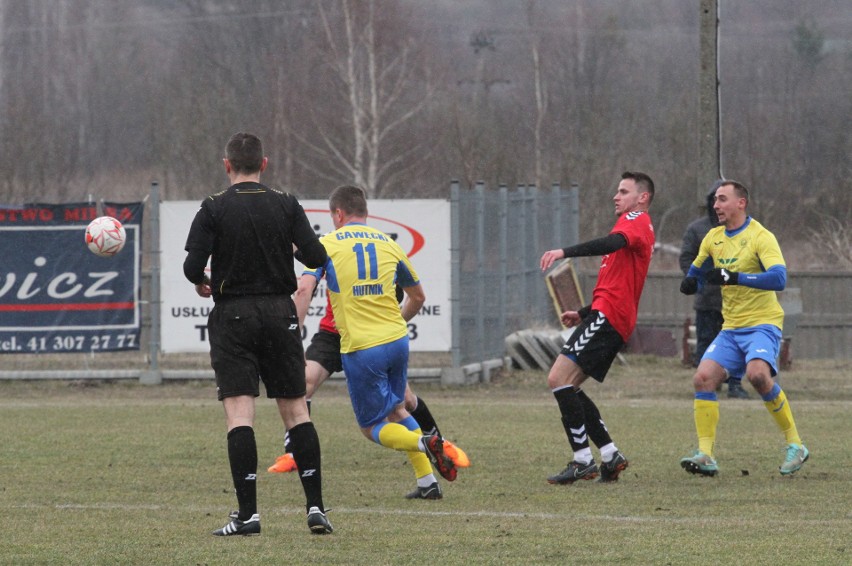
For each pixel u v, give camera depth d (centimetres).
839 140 13988
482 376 5800
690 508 2616
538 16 17200
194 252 2189
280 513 2569
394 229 5647
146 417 4466
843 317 8294
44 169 16012
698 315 5459
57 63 17788
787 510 2583
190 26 16850
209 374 5753
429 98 14525
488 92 15712
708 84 6234
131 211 5681
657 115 15075
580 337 2991
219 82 15988
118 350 5678
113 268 5666
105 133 16675
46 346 5650
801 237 12681
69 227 5647
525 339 6141
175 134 15750
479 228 5878
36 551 2125
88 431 4028
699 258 3228
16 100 16875
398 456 3466
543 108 15100
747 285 3009
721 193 3134
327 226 5675
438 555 2084
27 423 4266
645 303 8138
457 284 5641
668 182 13938
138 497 2775
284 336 2233
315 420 4384
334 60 14638
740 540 2225
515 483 2986
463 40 17075
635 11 17325
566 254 2898
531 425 4197
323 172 14812
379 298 2670
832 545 2170
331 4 15075
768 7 16562
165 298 5703
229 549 2130
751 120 14475
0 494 2812
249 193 2230
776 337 3105
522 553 2106
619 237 2933
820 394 5359
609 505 2658
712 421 3100
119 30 18038
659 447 3631
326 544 2183
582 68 16162
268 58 15850
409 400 3209
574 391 2980
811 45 15312
